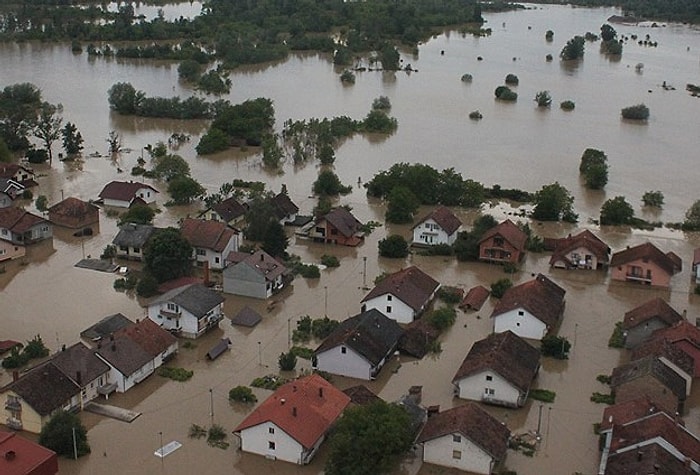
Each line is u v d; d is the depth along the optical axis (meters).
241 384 75.88
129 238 103.12
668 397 70.31
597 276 103.06
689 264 107.81
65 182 134.62
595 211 127.38
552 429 69.69
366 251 109.25
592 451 66.75
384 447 60.16
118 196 123.56
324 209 117.62
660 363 74.38
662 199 130.50
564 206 122.56
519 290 89.00
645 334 83.38
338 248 109.88
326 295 95.12
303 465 64.00
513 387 71.69
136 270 100.44
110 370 73.56
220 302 86.62
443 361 80.88
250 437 65.19
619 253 104.94
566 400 74.19
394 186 126.12
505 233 105.19
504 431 65.44
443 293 94.88
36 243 108.69
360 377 76.81
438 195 129.12
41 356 78.88
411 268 94.62
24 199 125.81
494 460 62.50
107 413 70.62
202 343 83.25
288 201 118.19
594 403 73.81
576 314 92.12
